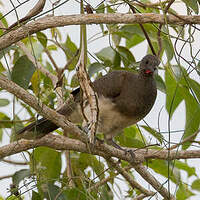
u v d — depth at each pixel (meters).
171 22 8.07
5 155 8.95
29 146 9.02
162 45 11.05
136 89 11.03
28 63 9.56
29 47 11.25
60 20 7.75
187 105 10.43
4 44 7.81
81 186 10.27
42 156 10.38
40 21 7.80
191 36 8.48
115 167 9.53
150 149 10.71
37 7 8.19
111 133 11.37
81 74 7.98
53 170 10.36
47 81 10.97
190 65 8.35
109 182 9.99
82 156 10.72
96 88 11.05
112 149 9.36
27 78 9.50
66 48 10.91
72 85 10.35
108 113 10.98
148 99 11.18
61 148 9.20
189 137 10.19
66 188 8.99
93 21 7.76
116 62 11.34
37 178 8.52
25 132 9.80
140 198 9.68
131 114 11.05
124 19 7.83
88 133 8.23
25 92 7.73
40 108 7.88
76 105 10.37
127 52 11.49
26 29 7.79
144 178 9.62
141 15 7.87
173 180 11.34
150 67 10.95
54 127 9.99
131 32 11.25
